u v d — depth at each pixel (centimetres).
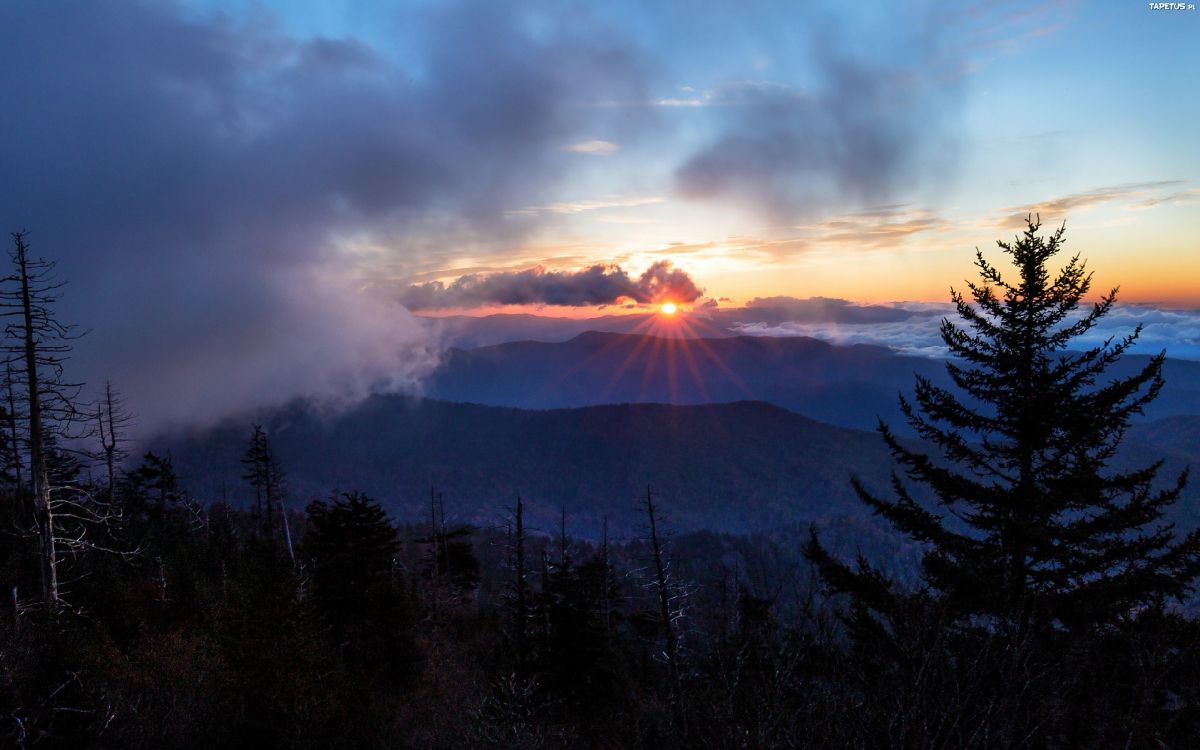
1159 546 1023
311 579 2347
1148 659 576
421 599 3722
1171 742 564
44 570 1808
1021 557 1045
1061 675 563
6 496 2802
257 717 1422
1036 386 1090
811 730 515
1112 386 1051
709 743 579
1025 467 1098
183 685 1510
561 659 2353
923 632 582
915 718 491
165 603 2397
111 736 1257
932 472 1155
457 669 2617
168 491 4541
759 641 593
